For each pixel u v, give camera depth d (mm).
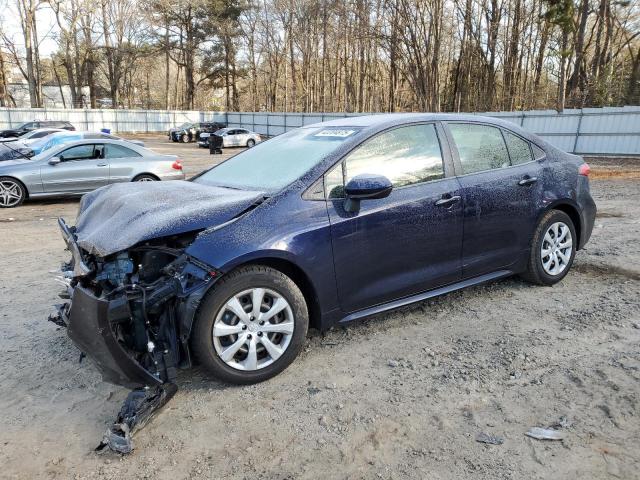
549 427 2711
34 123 30594
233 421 2865
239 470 2477
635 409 2826
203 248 3031
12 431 2814
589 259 5699
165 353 2975
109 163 11180
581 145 24203
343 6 34094
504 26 38250
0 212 10102
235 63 61969
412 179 3855
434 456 2525
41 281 5438
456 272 4090
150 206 3420
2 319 4352
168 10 57188
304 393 3129
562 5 25578
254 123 47969
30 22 49000
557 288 4793
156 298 2938
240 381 3184
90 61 55406
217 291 3031
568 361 3391
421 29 30062
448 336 3844
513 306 4379
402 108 45125
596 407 2863
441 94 42219
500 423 2766
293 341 3311
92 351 2770
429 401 2992
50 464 2545
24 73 51594
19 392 3203
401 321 4148
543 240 4641
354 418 2857
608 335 3758
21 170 10594
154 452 2619
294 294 3287
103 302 2623
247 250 3070
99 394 3176
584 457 2469
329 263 3406
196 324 3018
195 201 3439
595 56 37625
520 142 4617
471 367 3365
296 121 43156
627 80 34594
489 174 4254
